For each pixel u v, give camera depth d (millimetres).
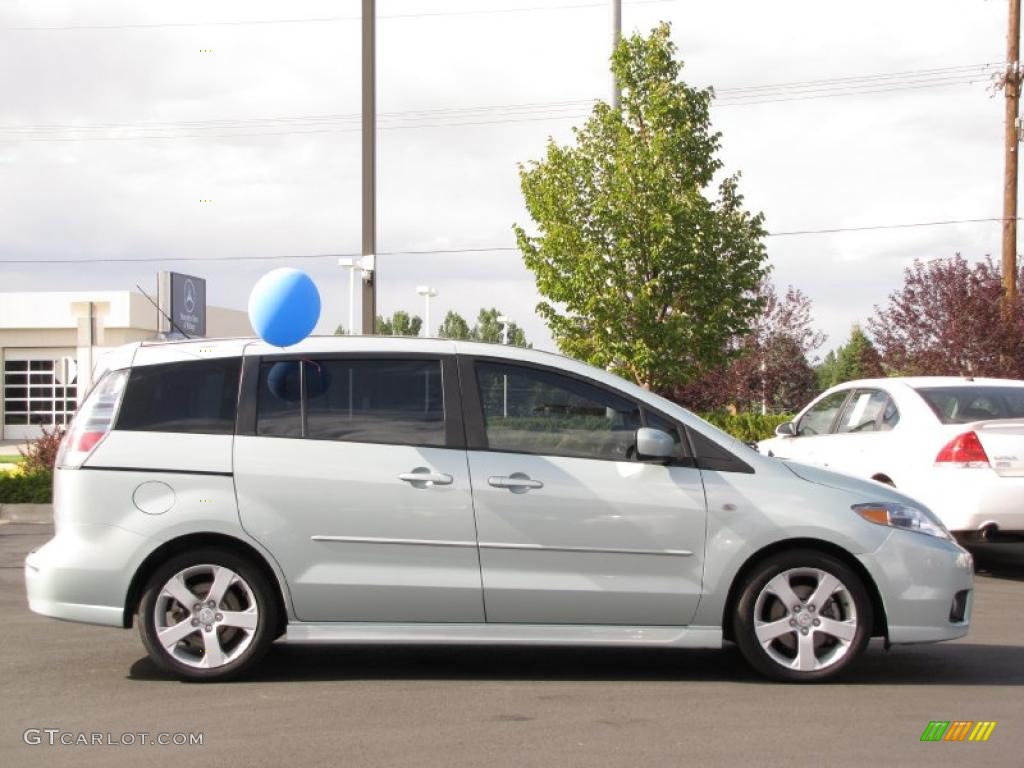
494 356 6633
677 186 21688
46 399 40656
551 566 6363
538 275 22359
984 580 10836
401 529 6336
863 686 6469
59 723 5633
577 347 22156
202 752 5176
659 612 6395
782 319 30953
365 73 17266
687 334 21438
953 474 10195
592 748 5254
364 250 17344
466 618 6359
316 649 7383
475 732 5500
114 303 39906
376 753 5164
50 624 8164
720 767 4988
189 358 6566
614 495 6402
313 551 6312
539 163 22359
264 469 6340
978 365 20781
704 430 6598
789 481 6523
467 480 6371
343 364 6582
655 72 22266
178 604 6391
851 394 12117
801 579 6512
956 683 6559
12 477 16625
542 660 7117
